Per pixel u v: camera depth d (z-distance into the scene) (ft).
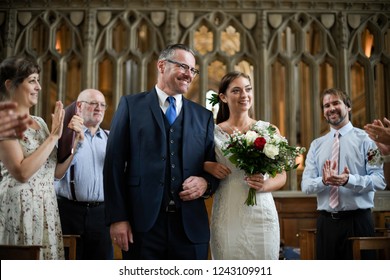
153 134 8.30
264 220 9.53
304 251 12.77
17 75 8.36
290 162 9.18
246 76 10.01
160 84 8.79
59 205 11.81
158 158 8.20
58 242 8.77
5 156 7.87
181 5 20.40
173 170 8.23
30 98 8.50
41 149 8.13
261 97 19.86
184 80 8.48
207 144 8.91
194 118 8.80
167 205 8.11
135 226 7.98
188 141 8.46
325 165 11.02
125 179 8.38
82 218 11.75
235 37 38.55
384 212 18.33
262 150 8.89
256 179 9.14
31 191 8.43
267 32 20.42
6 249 7.51
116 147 8.25
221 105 10.58
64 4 20.45
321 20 20.62
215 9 20.44
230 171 8.79
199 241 8.19
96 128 12.39
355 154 11.94
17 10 20.38
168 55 8.59
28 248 7.46
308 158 12.72
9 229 8.30
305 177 12.42
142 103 8.61
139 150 8.25
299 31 20.49
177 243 8.09
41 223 8.45
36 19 20.42
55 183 11.80
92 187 11.82
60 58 20.12
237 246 9.41
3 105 6.81
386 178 9.80
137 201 8.03
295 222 18.95
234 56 20.27
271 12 20.49
